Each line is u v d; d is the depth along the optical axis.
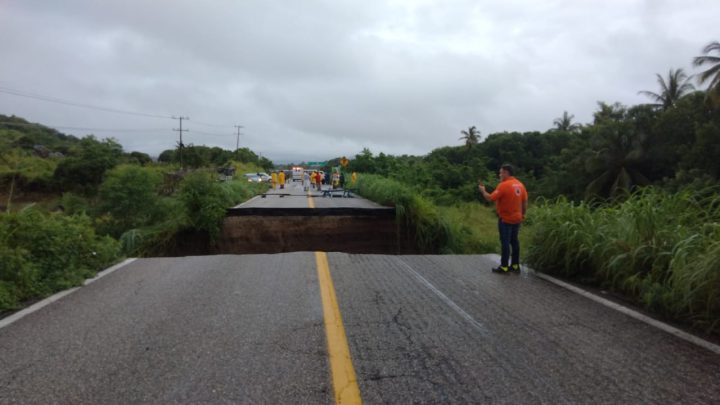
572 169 42.28
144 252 15.09
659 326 4.57
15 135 57.78
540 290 6.10
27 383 3.32
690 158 30.55
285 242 17.41
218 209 16.81
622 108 52.91
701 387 3.26
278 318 4.83
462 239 17.38
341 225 17.56
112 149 40.75
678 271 4.84
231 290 6.06
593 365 3.64
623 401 3.06
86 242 7.37
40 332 4.39
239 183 28.56
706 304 4.46
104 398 3.10
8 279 5.60
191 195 16.72
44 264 6.33
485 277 6.92
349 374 3.46
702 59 31.59
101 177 38.19
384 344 4.09
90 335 4.30
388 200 19.25
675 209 6.17
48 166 42.22
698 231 5.64
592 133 45.66
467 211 26.12
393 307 5.27
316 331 4.43
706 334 4.34
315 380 3.37
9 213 6.83
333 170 34.25
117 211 19.23
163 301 5.51
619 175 36.62
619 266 5.92
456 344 4.10
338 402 3.05
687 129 35.22
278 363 3.66
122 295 5.80
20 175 39.06
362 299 5.62
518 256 7.29
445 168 46.59
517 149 68.81
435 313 5.04
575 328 4.53
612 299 5.59
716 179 27.25
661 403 3.03
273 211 17.53
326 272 7.21
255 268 7.56
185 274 7.10
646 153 36.91
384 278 6.82
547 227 7.21
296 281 6.59
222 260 8.30
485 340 4.20
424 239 17.23
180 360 3.72
